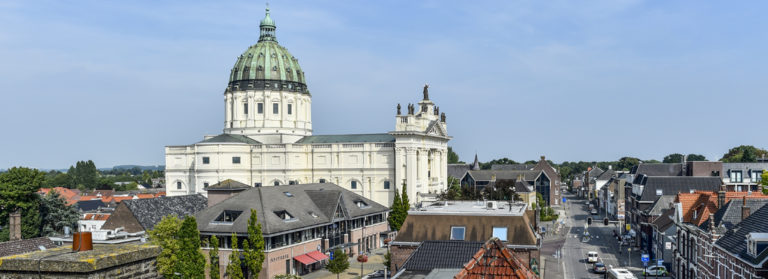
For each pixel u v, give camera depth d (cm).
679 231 7956
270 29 19538
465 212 6712
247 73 18638
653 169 15500
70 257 1905
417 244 6481
